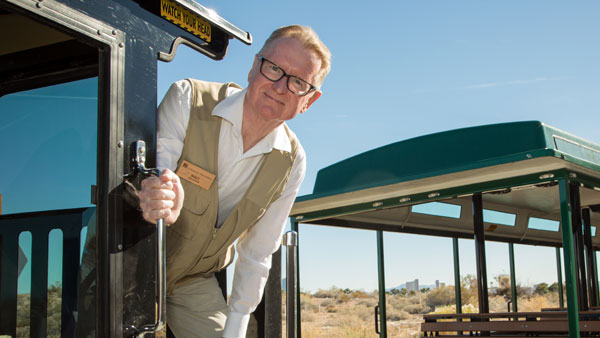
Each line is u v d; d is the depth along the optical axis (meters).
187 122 1.81
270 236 2.18
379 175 4.77
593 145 4.41
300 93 1.82
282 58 1.79
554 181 3.79
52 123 1.72
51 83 1.74
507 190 4.35
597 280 6.08
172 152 1.76
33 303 1.63
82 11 1.39
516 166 3.75
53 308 1.59
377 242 6.10
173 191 1.57
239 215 1.96
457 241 6.44
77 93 1.72
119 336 1.41
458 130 4.36
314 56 1.81
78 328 1.52
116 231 1.42
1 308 1.68
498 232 6.19
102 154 1.44
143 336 1.45
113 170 1.44
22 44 1.74
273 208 2.17
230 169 1.91
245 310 2.14
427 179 4.18
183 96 1.83
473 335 4.77
